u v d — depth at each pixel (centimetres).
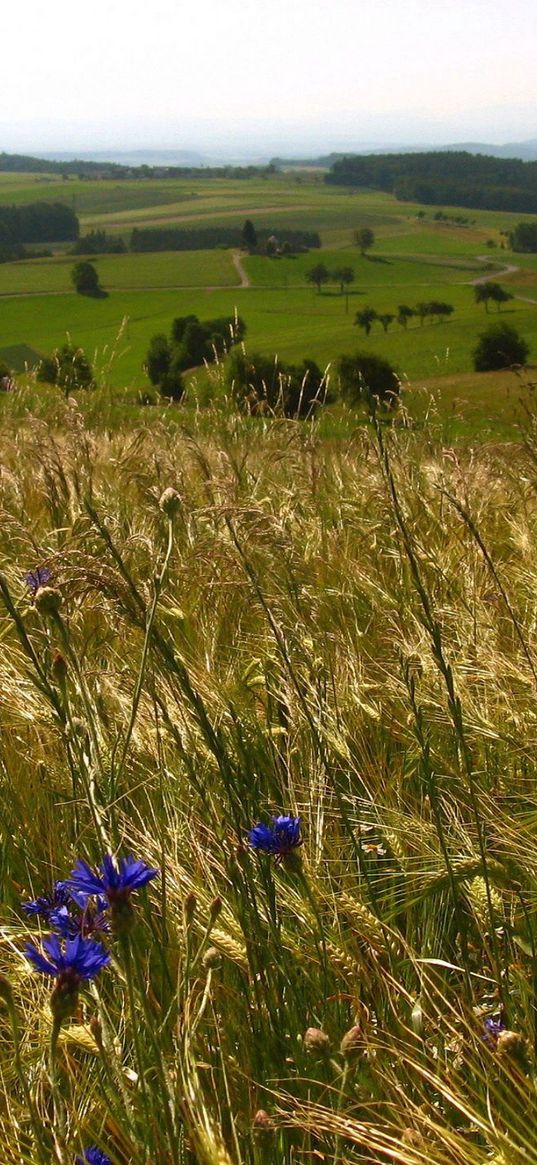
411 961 218
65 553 230
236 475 593
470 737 302
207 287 19850
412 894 249
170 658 224
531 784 289
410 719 306
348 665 340
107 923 181
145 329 14200
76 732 220
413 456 701
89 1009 210
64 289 18988
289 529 479
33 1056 196
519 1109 182
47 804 279
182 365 5531
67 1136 173
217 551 407
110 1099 171
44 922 222
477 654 344
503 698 314
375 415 258
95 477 629
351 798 270
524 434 643
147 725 288
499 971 218
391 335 12481
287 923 233
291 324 14988
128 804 271
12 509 544
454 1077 192
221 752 230
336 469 696
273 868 233
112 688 306
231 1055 201
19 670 325
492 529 566
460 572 449
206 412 974
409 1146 162
